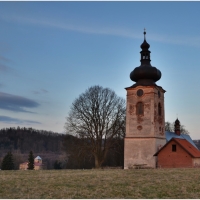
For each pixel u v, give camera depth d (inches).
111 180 995.9
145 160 2079.2
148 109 2145.7
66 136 2390.5
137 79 2265.0
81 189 804.0
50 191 772.6
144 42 2297.0
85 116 2246.6
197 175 1160.8
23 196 703.7
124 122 2428.6
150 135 2105.1
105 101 2303.2
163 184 892.0
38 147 6018.7
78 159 2434.8
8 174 1315.2
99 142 2223.2
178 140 2022.6
